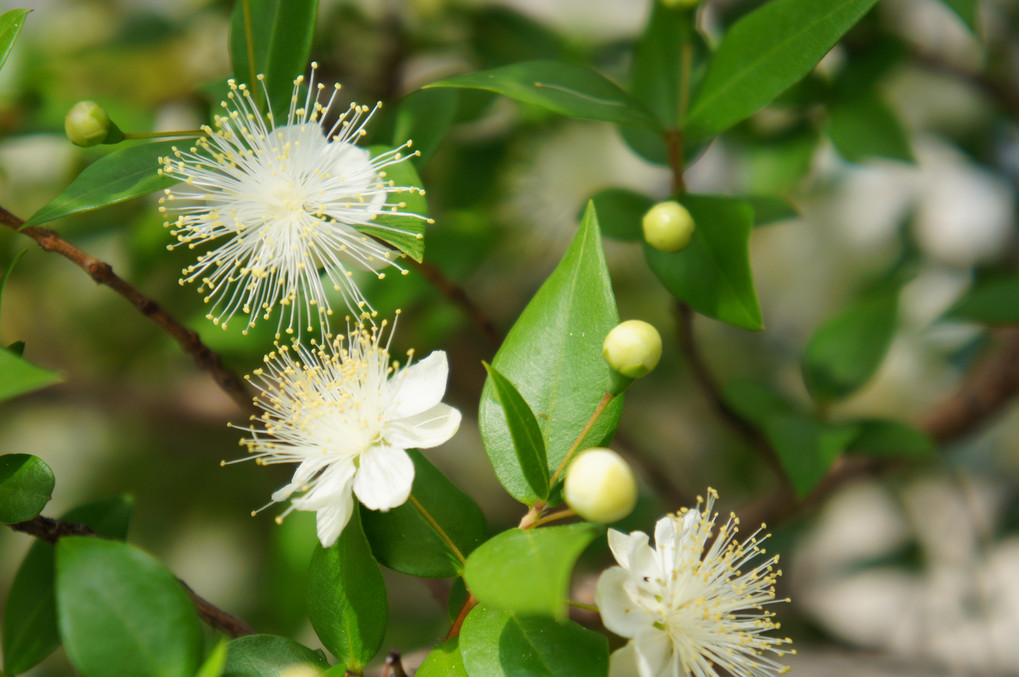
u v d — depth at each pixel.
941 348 0.41
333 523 0.26
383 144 0.29
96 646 0.25
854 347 0.33
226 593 0.38
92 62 0.35
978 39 0.29
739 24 0.28
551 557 0.24
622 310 0.39
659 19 0.31
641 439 0.41
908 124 0.39
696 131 0.29
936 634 0.40
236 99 0.28
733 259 0.29
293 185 0.28
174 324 0.28
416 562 0.26
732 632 0.26
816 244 0.42
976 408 0.35
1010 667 0.39
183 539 0.39
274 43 0.28
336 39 0.36
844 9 0.28
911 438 0.32
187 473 0.40
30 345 0.39
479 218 0.33
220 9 0.36
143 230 0.33
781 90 0.28
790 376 0.42
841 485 0.35
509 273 0.37
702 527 0.27
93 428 0.41
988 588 0.40
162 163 0.27
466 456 0.40
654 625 0.26
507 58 0.35
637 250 0.37
